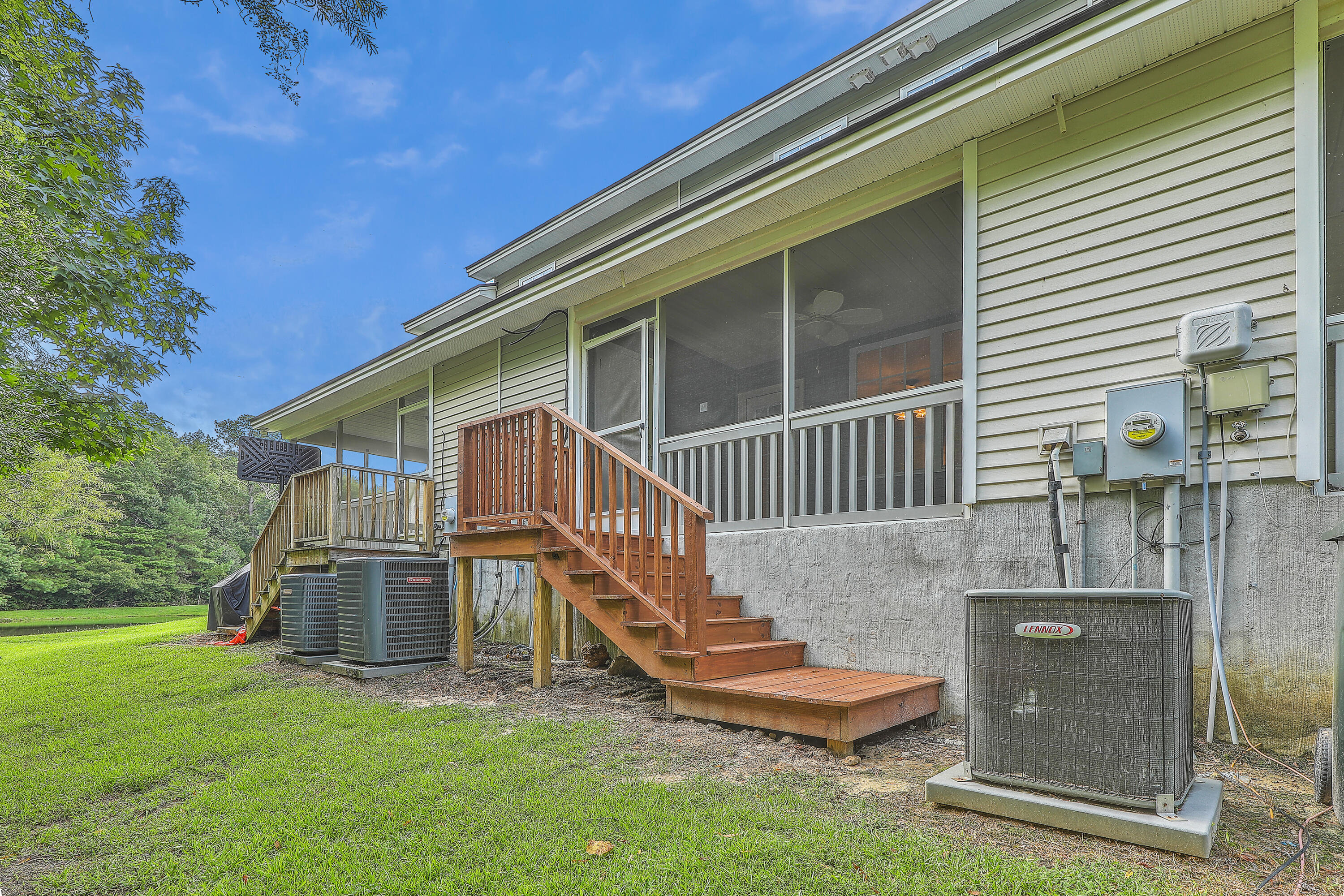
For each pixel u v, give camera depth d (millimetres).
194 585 33344
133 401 7656
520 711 4316
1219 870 2107
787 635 4930
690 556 4074
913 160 4656
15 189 5438
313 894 2070
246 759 3422
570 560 4844
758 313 6160
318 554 7438
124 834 2596
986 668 2672
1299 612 3205
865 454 5547
